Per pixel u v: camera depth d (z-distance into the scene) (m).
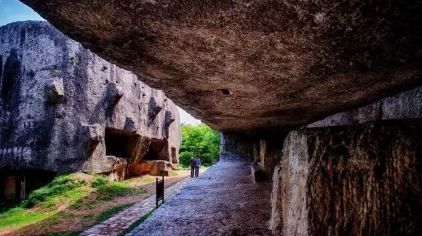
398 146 2.08
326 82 2.90
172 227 4.90
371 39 1.82
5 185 16.67
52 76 16.36
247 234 4.33
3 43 17.69
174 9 1.64
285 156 3.34
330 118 5.45
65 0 1.62
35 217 12.18
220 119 6.58
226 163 18.28
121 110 20.03
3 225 11.31
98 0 1.59
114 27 1.91
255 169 9.95
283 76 2.76
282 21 1.68
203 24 1.79
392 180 2.05
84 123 17.25
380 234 2.02
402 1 1.37
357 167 2.15
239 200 6.84
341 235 2.11
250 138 13.94
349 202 2.13
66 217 11.66
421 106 2.84
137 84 22.66
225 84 3.21
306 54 2.15
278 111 4.98
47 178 16.52
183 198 7.32
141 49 2.28
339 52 2.07
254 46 2.08
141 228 4.89
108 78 19.16
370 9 1.46
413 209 1.99
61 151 16.38
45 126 16.39
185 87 3.46
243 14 1.63
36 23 17.36
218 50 2.20
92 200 14.35
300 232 2.39
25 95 16.83
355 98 3.65
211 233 4.50
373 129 2.18
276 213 3.96
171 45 2.17
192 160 21.67
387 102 3.55
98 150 17.69
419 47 1.87
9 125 16.75
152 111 24.80
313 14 1.56
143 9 1.66
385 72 2.46
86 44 2.23
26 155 16.09
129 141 22.22
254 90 3.40
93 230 9.31
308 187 2.24
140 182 21.20
